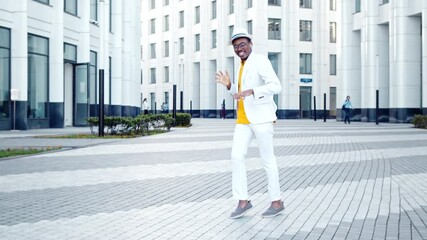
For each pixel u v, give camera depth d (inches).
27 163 459.5
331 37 2268.7
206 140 731.4
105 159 490.6
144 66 3056.1
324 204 281.3
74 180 363.6
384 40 1594.5
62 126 1090.7
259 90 234.7
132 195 307.7
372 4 1588.3
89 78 1177.4
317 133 914.7
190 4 2640.3
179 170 415.2
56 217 249.4
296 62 2171.5
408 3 1443.2
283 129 1077.1
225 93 2381.9
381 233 219.6
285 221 242.7
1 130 941.8
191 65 2640.3
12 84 957.2
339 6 1745.8
